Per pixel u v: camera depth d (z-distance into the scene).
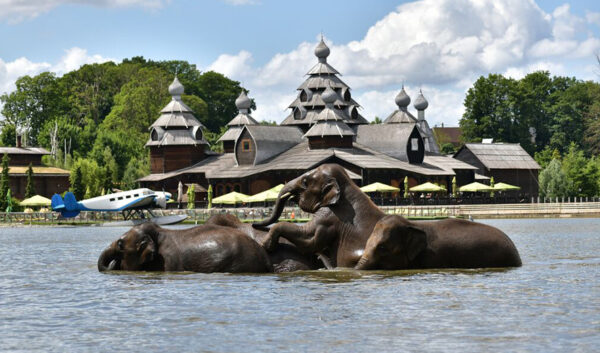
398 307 15.10
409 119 119.19
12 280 20.25
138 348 11.86
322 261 21.66
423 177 104.94
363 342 12.05
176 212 82.12
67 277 20.70
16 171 104.50
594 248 30.12
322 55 117.25
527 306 15.05
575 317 13.82
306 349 11.64
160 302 15.95
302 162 99.88
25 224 75.19
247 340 12.27
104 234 53.56
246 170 105.94
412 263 21.25
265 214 77.19
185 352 11.55
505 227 54.84
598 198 106.12
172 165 115.25
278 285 18.28
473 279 19.22
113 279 19.83
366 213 21.75
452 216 79.62
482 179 115.50
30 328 13.48
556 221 68.44
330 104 106.44
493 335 12.44
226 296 16.61
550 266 22.28
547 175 114.62
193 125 116.31
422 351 11.45
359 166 97.88
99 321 14.02
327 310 14.83
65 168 118.88
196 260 20.77
